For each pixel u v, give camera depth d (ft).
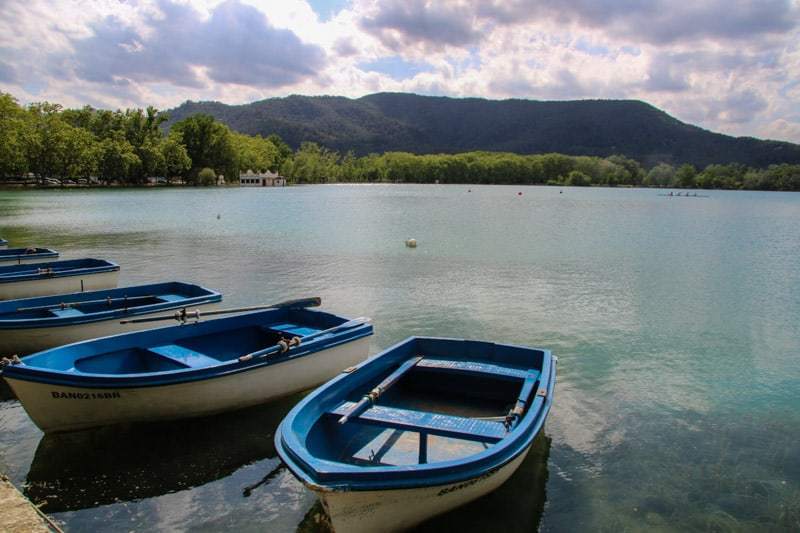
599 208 274.16
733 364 45.24
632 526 24.17
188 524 23.56
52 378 27.71
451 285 73.26
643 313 61.26
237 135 572.51
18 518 19.70
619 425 33.73
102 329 41.37
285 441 21.01
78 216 175.63
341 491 18.75
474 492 22.27
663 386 40.22
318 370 34.83
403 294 67.31
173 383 29.01
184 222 160.45
